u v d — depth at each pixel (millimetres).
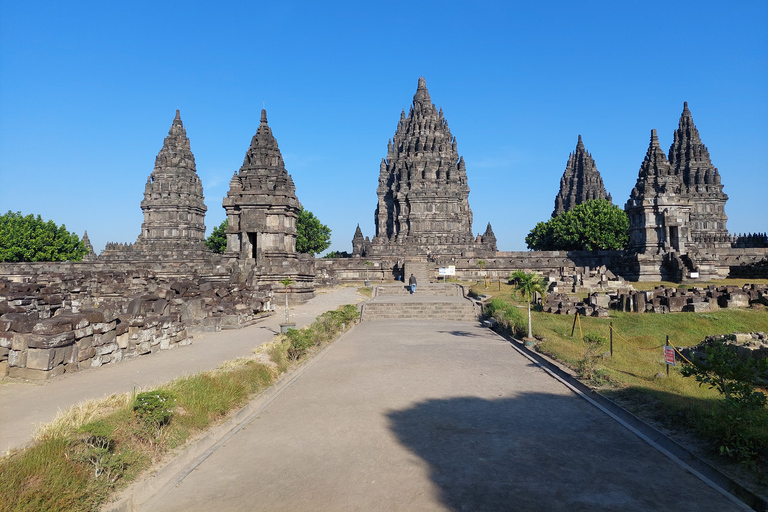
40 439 7793
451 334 26094
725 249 57625
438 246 69750
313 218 88562
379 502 7320
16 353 13375
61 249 79750
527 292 22500
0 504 6016
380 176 101500
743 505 7098
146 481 7762
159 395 9297
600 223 76312
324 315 26781
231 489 7809
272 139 45625
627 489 7652
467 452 9258
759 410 9414
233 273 35156
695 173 83562
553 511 6988
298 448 9562
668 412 10703
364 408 12219
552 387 14305
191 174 84188
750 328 26797
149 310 21750
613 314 29047
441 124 87125
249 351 18172
